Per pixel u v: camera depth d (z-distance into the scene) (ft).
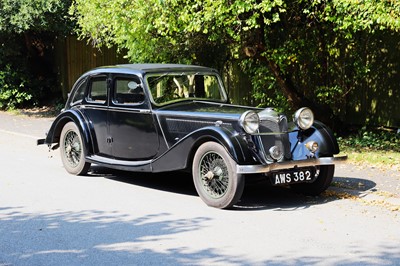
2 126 53.67
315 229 22.63
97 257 19.45
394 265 18.61
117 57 63.77
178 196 28.22
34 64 71.31
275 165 25.21
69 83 70.38
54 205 26.40
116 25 37.99
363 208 25.90
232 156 24.58
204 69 31.32
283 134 26.45
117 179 32.12
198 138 25.85
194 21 34.86
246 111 26.35
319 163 26.68
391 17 31.24
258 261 18.95
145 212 25.18
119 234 22.00
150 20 36.22
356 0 31.96
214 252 19.88
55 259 19.29
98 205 26.40
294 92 42.63
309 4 36.96
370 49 44.24
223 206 25.45
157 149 28.81
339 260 19.06
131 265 18.67
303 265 18.57
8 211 25.39
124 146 30.27
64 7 55.42
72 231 22.41
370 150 38.60
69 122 32.94
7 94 66.28
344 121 46.32
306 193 28.37
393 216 24.57
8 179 31.78
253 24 34.30
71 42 69.51
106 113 30.91
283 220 23.93
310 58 43.24
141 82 29.17
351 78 44.57
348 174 32.01
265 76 43.70
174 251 20.01
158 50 40.86
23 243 21.01
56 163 36.81
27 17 55.21
